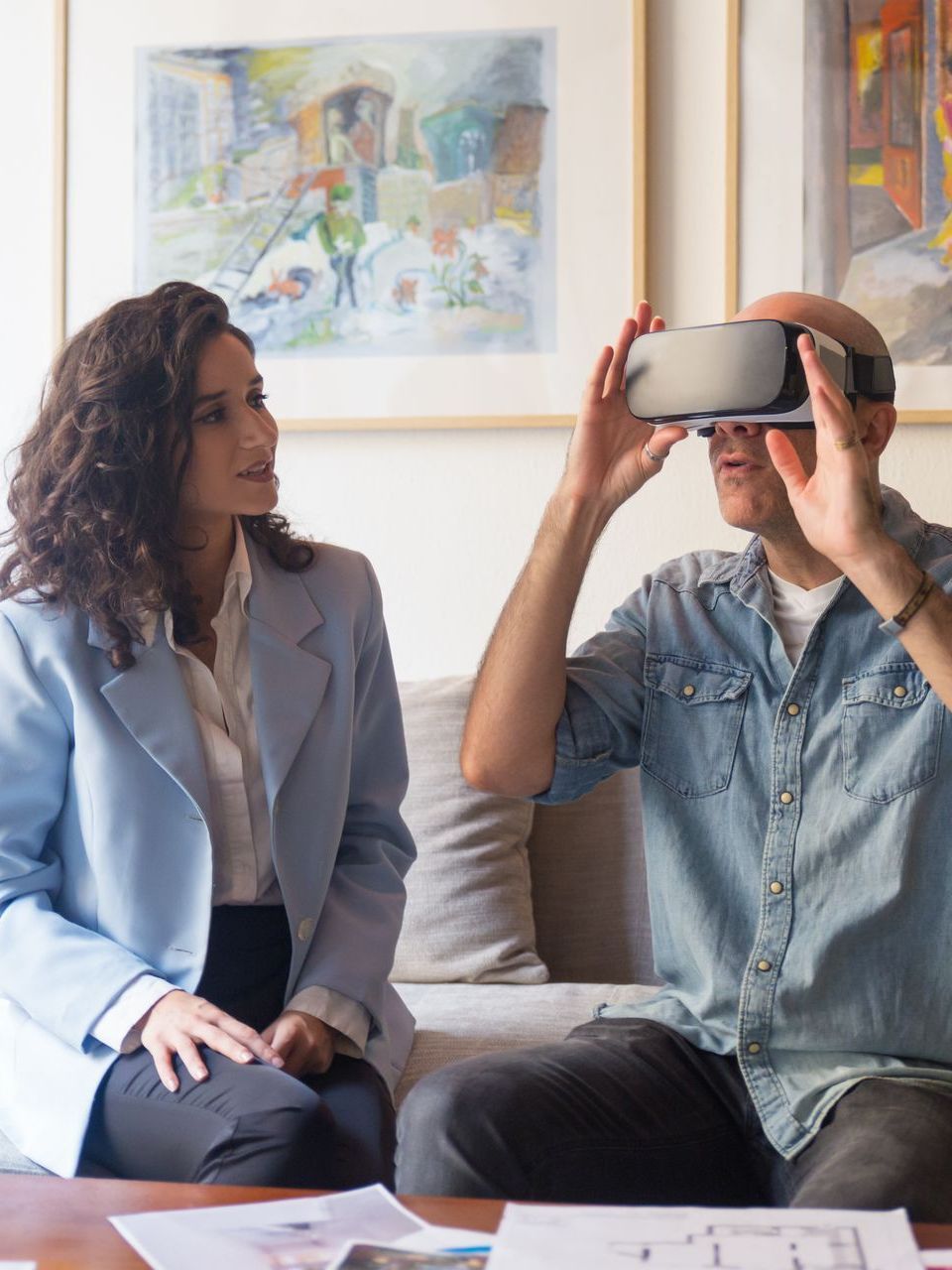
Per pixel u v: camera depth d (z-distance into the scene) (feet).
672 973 4.64
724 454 4.46
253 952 5.03
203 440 5.14
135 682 4.98
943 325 7.03
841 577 4.50
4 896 4.88
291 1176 4.09
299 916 5.00
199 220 7.62
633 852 6.65
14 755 4.97
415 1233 3.06
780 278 7.16
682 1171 4.17
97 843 4.90
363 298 7.50
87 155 7.70
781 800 4.43
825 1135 3.99
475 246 7.41
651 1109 4.17
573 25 7.31
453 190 7.42
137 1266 2.95
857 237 7.10
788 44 7.14
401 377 7.48
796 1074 4.23
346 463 7.57
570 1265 2.83
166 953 4.85
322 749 5.20
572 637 7.36
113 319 5.20
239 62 7.58
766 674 4.59
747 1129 4.28
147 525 5.05
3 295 7.82
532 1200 3.88
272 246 7.56
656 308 7.33
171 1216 3.18
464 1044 5.49
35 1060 4.77
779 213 7.16
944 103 7.02
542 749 4.71
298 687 5.17
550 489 7.41
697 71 7.27
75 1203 3.34
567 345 7.36
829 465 4.05
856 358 4.42
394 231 7.47
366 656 5.53
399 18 7.45
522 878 6.53
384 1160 4.54
